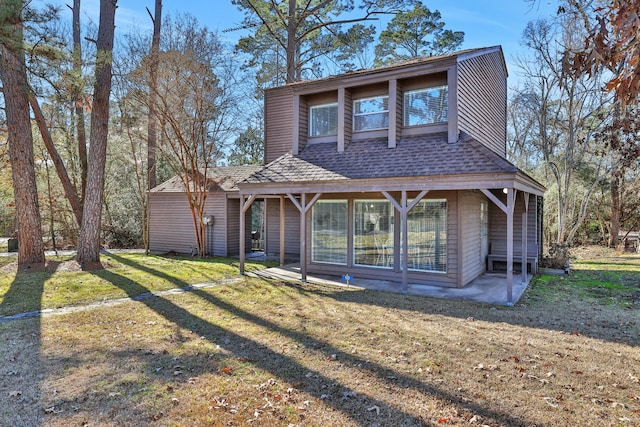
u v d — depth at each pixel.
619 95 2.72
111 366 4.49
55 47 9.43
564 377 4.22
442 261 9.24
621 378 4.19
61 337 5.48
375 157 9.77
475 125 10.49
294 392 3.89
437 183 8.09
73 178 18.45
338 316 6.64
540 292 8.66
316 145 11.64
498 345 5.21
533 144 19.36
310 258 11.31
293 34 19.42
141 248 18.83
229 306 7.33
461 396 3.80
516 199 11.52
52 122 16.72
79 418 3.38
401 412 3.51
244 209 10.87
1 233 21.94
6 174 18.00
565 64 3.07
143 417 3.41
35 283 9.09
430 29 24.62
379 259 10.16
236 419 3.39
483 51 10.63
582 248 18.67
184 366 4.51
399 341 5.38
